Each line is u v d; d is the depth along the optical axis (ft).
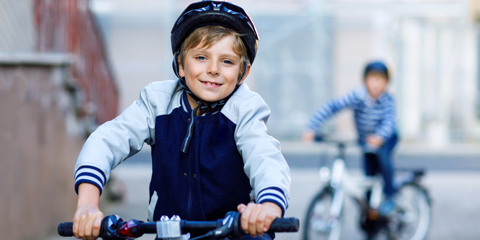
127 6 48.16
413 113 47.47
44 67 15.69
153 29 48.32
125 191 22.90
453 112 47.57
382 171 15.92
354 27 48.01
